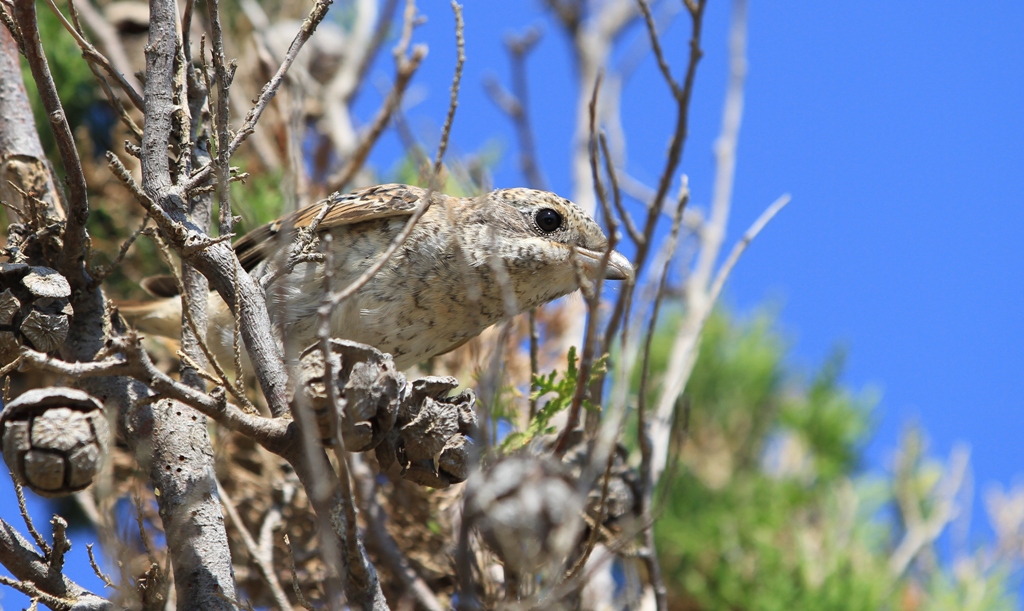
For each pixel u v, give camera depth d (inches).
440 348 280.5
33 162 223.9
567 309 317.4
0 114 226.1
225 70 177.8
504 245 274.7
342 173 325.1
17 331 176.6
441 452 169.6
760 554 341.7
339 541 166.6
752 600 333.4
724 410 384.2
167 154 185.5
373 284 263.0
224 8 367.6
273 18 406.3
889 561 340.8
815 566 334.0
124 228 326.0
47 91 169.0
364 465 268.8
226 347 269.0
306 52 356.2
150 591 175.3
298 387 154.5
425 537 284.2
